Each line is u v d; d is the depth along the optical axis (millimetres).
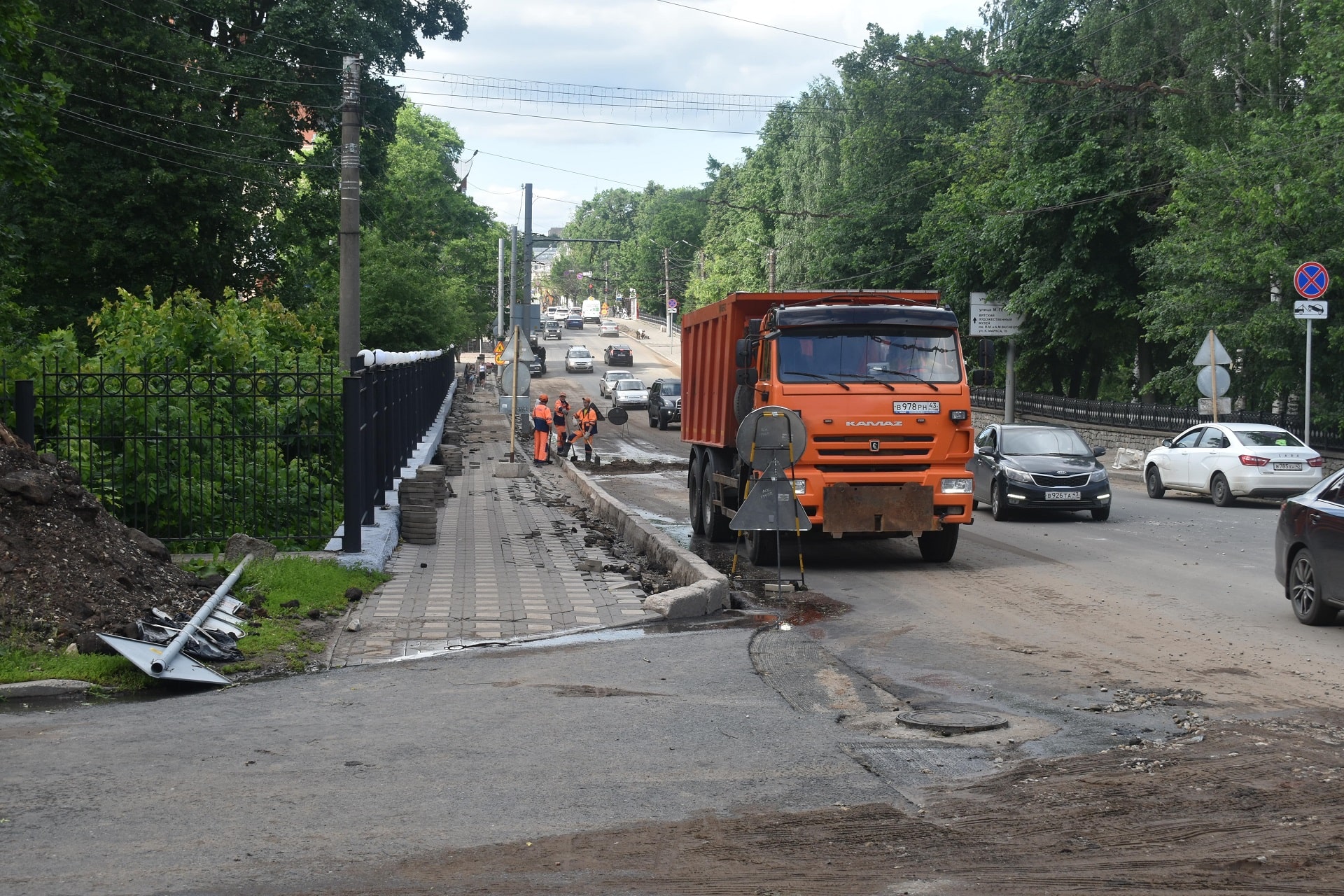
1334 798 5629
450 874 4723
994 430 22344
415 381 28719
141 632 8766
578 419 35875
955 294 46812
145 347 14992
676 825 5340
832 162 67125
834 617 11453
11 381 12961
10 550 9250
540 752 6598
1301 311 25078
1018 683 8469
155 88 31469
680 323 20500
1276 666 8945
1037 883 4613
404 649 9703
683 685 8461
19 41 14344
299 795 5758
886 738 6930
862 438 14547
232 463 13828
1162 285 35125
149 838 5125
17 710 7617
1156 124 36812
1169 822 5340
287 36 33156
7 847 4996
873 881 4652
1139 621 11039
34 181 14922
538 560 14688
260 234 35438
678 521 21031
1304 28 28422
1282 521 11258
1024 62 40438
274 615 10477
